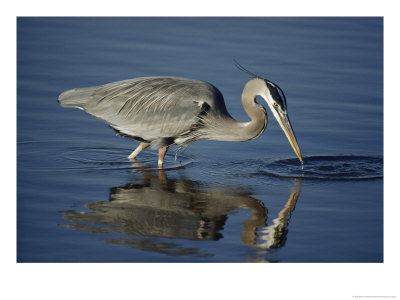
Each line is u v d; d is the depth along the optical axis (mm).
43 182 12445
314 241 10094
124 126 13750
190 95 13492
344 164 13891
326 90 18188
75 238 9992
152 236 10148
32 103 16656
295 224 10727
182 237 10148
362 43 21812
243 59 19953
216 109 13562
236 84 18094
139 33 22031
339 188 12477
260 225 10664
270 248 9812
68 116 16344
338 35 22484
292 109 16984
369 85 18641
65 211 11031
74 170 13242
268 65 19578
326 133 15695
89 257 9383
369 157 14297
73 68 18766
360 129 15914
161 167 13664
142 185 12484
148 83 13750
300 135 15609
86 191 12047
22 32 21375
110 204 11422
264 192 12234
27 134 15141
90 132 15641
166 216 10961
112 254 9492
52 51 20047
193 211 11219
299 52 20828
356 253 9688
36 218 10688
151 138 13695
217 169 13609
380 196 12047
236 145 15219
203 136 13930
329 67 19781
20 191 11891
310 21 23984
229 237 10180
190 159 14281
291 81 18609
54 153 14203
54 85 17594
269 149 14914
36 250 9562
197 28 22750
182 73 18594
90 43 20875
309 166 13773
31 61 19203
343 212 11273
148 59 19625
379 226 10664
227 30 22688
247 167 13727
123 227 10453
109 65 19047
